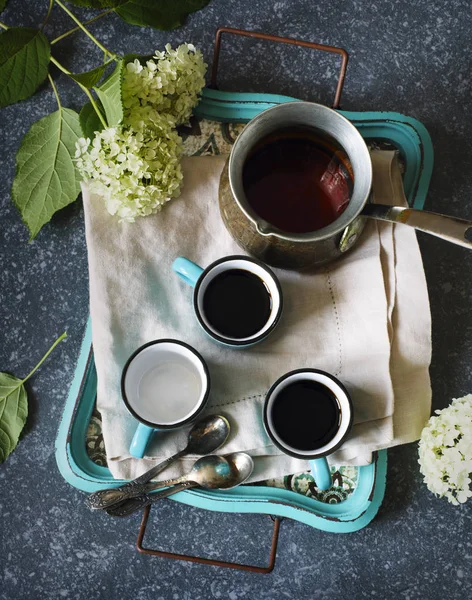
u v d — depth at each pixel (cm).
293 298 69
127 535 75
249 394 68
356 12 78
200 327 68
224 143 74
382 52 78
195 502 70
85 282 77
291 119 63
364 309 68
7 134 78
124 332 68
